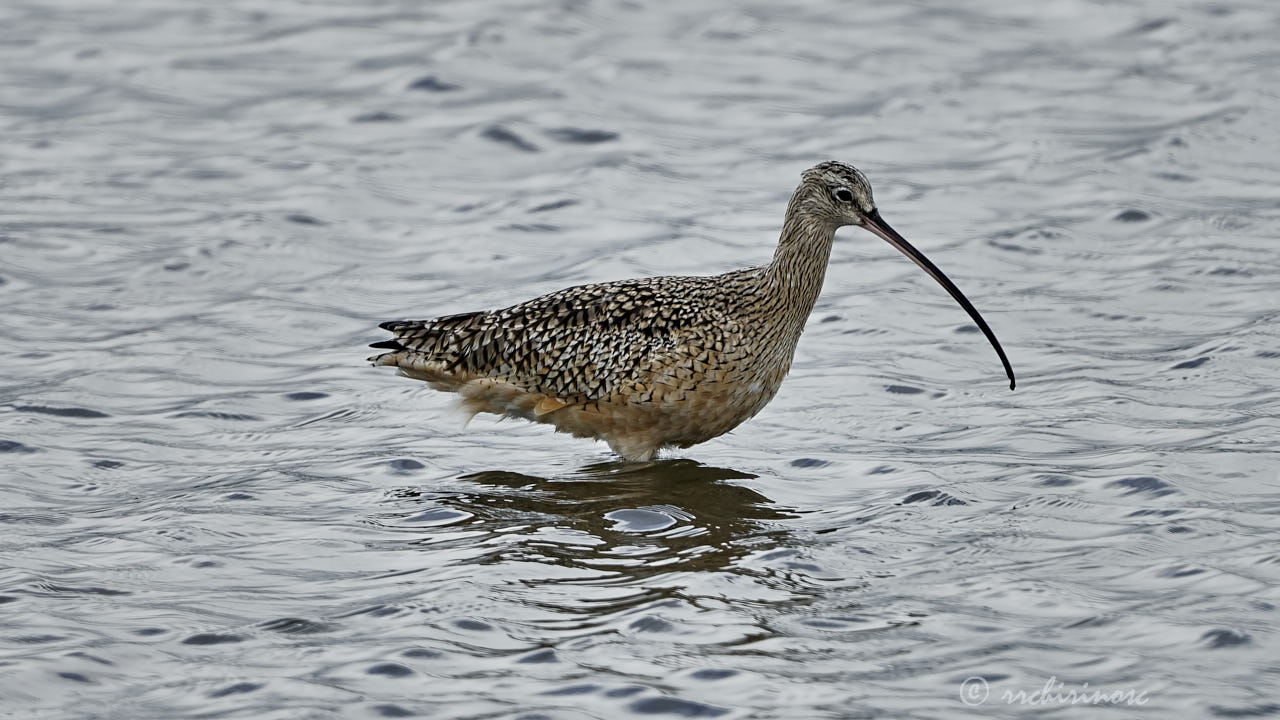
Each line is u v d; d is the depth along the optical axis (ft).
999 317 60.70
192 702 33.22
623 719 32.50
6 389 54.49
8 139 82.48
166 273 66.23
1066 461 47.09
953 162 79.51
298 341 59.93
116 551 41.88
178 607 38.19
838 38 98.73
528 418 51.49
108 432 51.37
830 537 42.65
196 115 86.69
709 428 49.93
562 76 92.17
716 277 50.31
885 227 50.39
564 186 76.38
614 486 47.67
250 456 49.93
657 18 102.42
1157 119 84.17
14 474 47.73
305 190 75.82
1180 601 36.96
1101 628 35.78
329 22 101.91
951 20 102.01
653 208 74.02
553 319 50.14
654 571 40.65
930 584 39.01
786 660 34.99
